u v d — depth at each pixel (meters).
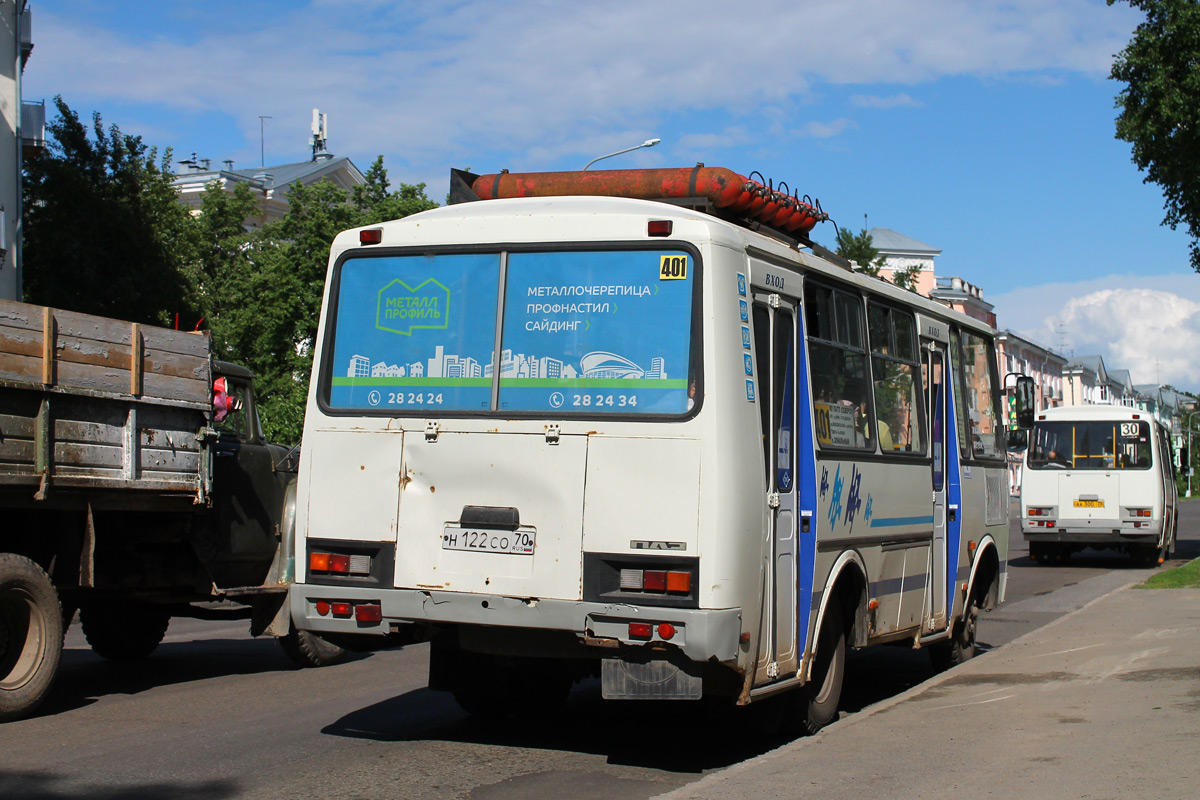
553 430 6.17
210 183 39.06
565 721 8.12
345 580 6.54
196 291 32.94
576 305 6.31
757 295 6.58
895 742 6.61
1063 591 18.94
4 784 6.21
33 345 7.65
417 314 6.62
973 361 11.01
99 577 9.06
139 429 8.57
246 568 10.37
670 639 5.84
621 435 6.06
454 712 8.42
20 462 7.61
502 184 7.71
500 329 6.42
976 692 8.34
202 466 9.16
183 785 6.22
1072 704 7.62
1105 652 10.02
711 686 6.24
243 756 6.93
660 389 6.07
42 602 8.00
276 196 48.19
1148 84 21.36
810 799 5.32
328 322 6.82
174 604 10.65
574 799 5.98
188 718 8.18
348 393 6.69
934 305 9.88
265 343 31.22
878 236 75.44
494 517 6.23
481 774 6.50
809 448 7.09
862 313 8.27
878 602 8.23
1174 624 11.89
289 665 10.91
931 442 9.55
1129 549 25.33
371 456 6.55
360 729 7.79
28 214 27.59
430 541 6.36
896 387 8.88
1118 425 24.80
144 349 8.58
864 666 11.34
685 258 6.16
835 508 7.46
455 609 6.25
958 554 10.12
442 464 6.39
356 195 32.16
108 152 28.09
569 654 6.32
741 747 7.34
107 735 7.56
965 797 5.30
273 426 29.67
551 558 6.10
